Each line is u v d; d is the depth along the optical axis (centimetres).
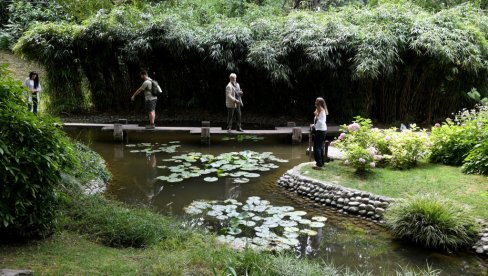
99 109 1344
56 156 365
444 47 1062
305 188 645
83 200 485
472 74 1153
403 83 1169
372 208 560
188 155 874
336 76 1148
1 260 324
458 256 452
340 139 729
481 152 656
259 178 724
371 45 1077
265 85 1267
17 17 1633
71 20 1533
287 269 360
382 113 1200
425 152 712
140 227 425
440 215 481
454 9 1248
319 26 1162
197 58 1257
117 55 1268
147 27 1202
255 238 475
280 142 1020
